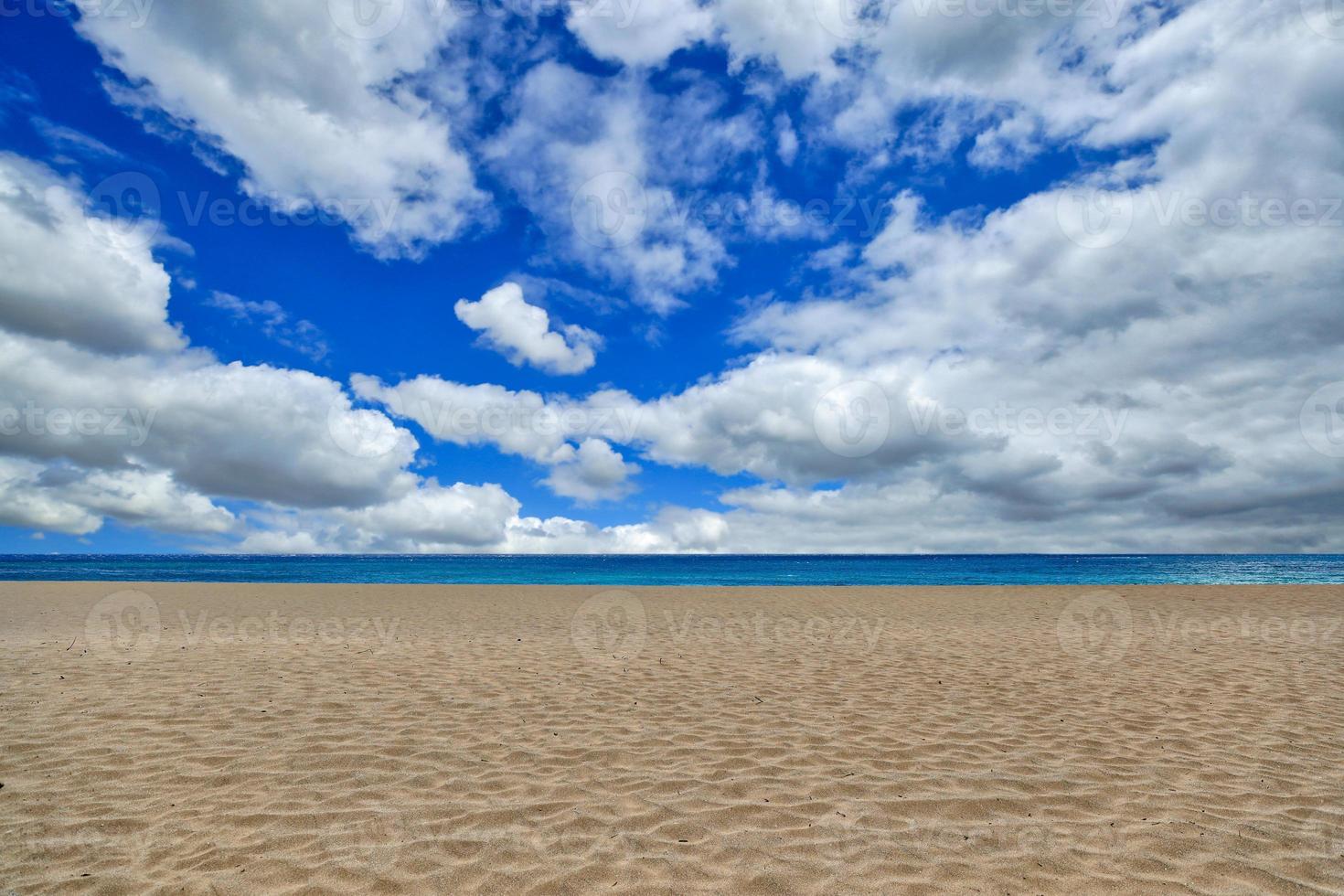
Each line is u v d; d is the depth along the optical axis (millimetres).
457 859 3051
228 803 3656
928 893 2768
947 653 8875
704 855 3100
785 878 2891
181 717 5309
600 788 3932
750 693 6422
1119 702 6051
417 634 10766
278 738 4801
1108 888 2820
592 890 2789
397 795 3803
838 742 4848
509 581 34188
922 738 4965
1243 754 4566
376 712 5559
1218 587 20359
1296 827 3424
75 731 4871
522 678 7055
